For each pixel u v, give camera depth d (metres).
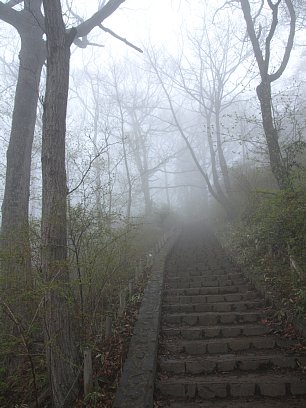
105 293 6.66
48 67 5.45
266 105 10.10
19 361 5.70
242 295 7.99
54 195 4.99
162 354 5.80
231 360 5.31
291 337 5.79
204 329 6.43
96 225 5.58
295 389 4.62
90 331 5.61
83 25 7.70
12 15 8.53
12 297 4.64
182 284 9.47
